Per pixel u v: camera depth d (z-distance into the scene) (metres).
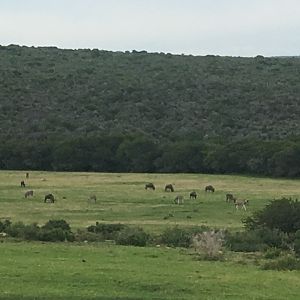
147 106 130.38
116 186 80.50
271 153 95.00
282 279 27.84
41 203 65.25
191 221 55.06
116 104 131.62
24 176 91.81
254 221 49.69
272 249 39.78
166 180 88.25
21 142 108.06
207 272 28.81
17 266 28.56
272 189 78.94
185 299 23.19
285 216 48.25
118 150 104.69
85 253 34.31
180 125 121.56
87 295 23.23
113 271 27.83
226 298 23.53
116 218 56.59
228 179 90.50
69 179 88.50
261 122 122.06
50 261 30.55
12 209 61.31
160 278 26.42
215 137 112.69
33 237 43.09
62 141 107.00
